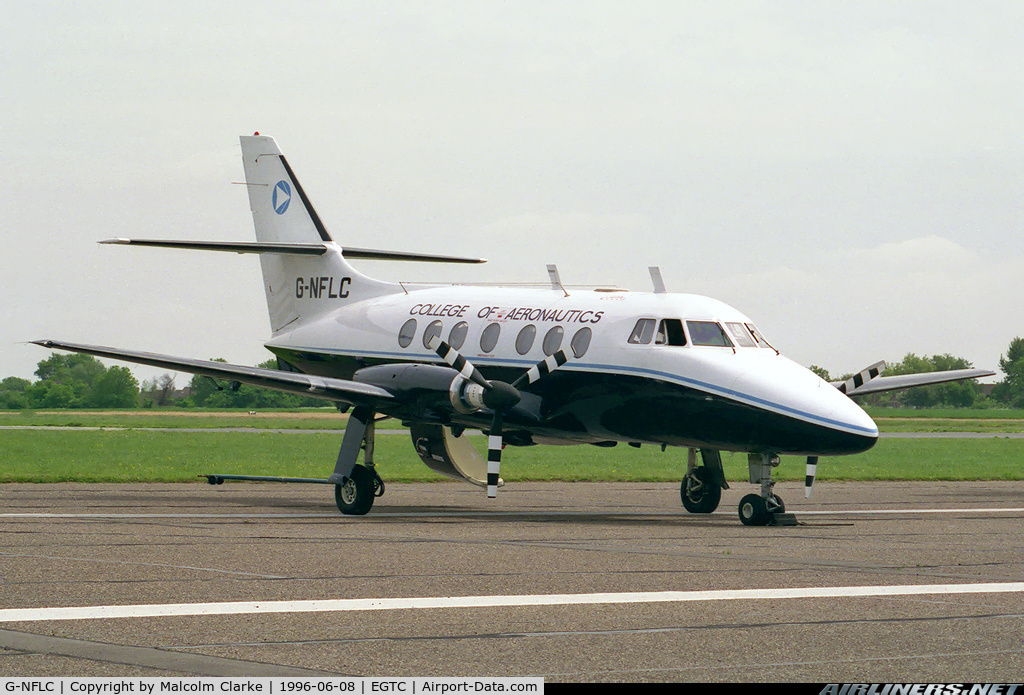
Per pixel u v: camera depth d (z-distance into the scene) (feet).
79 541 152.46
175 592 112.37
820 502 258.78
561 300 225.35
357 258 278.67
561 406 214.28
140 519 187.21
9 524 174.50
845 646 92.17
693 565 135.85
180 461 381.81
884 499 269.23
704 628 98.48
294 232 283.59
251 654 87.61
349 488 212.23
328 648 89.86
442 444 243.81
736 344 202.69
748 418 190.19
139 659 85.66
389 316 255.09
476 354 230.89
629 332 206.80
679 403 197.67
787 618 103.14
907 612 106.42
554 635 95.25
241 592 112.88
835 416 185.47
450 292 250.16
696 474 228.63
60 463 361.71
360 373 224.33
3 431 635.25
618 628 98.17
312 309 278.26
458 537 166.30
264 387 225.15
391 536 166.61
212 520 189.16
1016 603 111.86
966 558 146.82
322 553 143.43
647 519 209.46
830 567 135.85
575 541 162.09
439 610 105.19
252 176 291.99
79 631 94.68
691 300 207.62
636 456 509.35
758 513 194.49
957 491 301.22
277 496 257.14
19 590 112.47
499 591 115.44
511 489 295.48
